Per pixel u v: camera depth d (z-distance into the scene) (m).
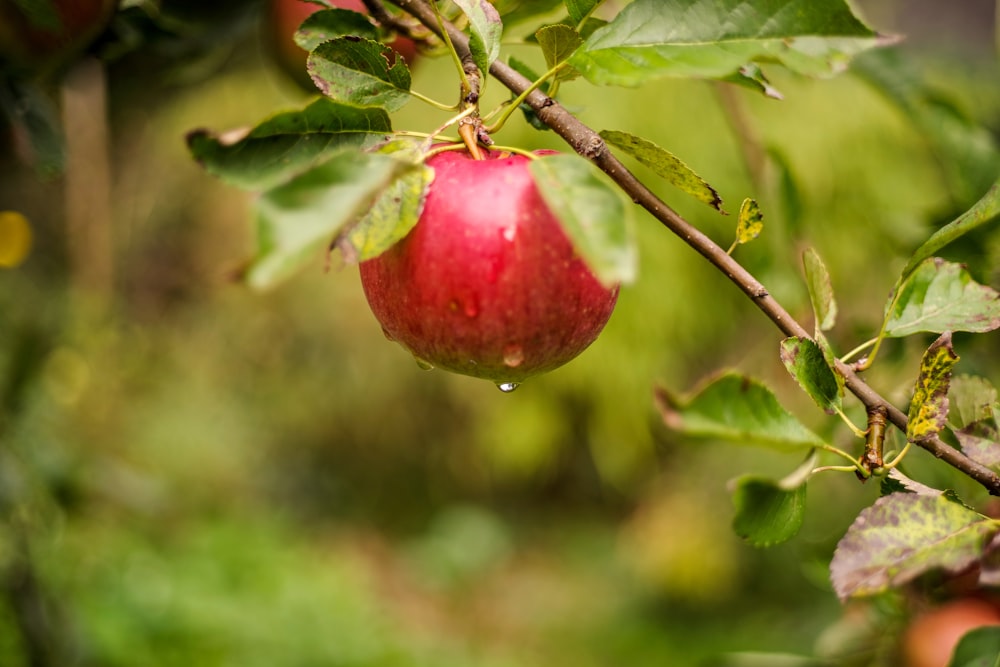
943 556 0.84
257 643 2.78
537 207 0.86
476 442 3.78
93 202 2.87
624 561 4.11
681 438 0.91
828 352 0.87
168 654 2.51
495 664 3.45
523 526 4.57
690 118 2.69
